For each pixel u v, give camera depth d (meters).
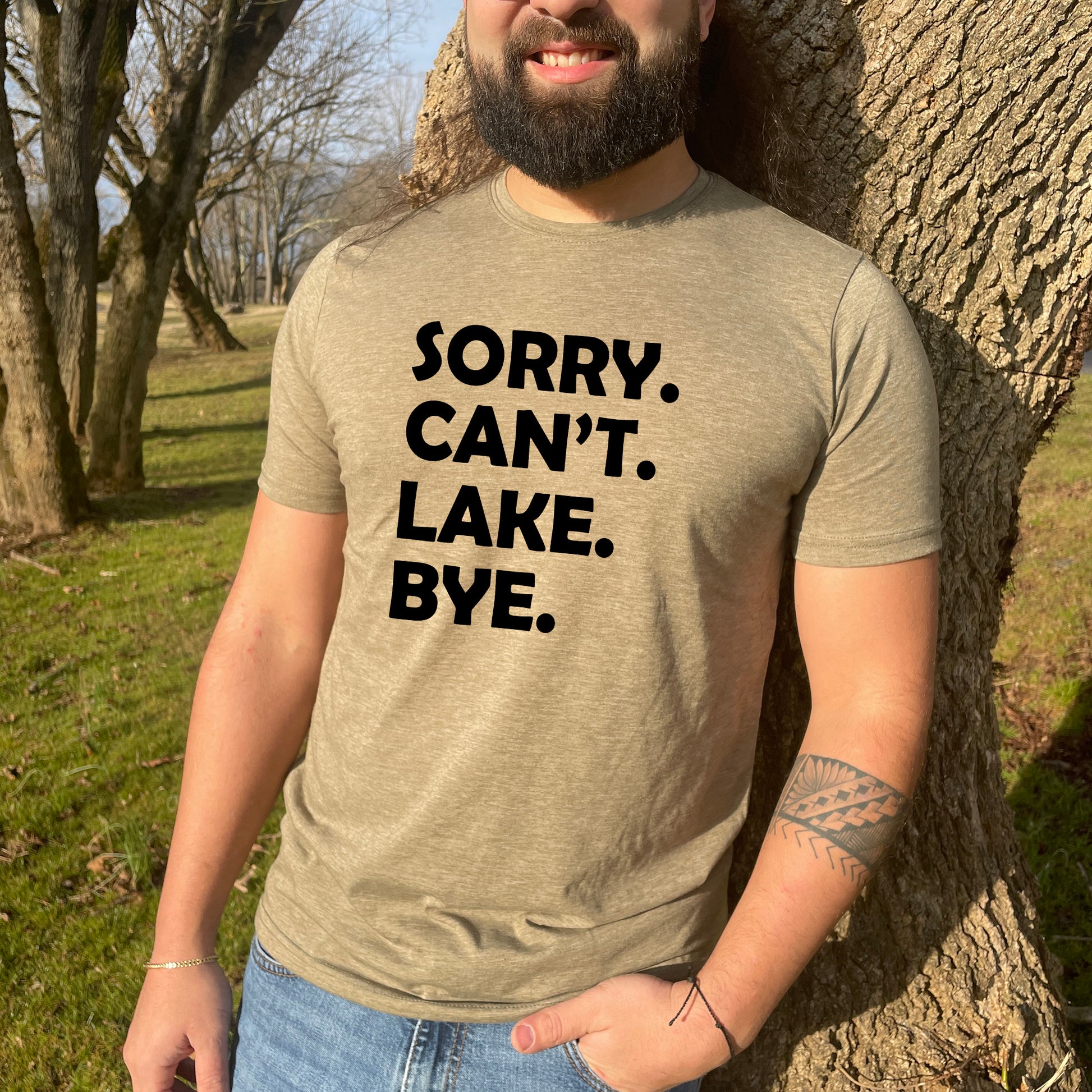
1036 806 3.51
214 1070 1.34
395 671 1.24
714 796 1.29
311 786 1.38
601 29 1.14
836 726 1.20
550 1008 1.23
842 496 1.17
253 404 16.42
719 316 1.18
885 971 1.72
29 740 4.76
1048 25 1.37
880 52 1.44
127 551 8.12
